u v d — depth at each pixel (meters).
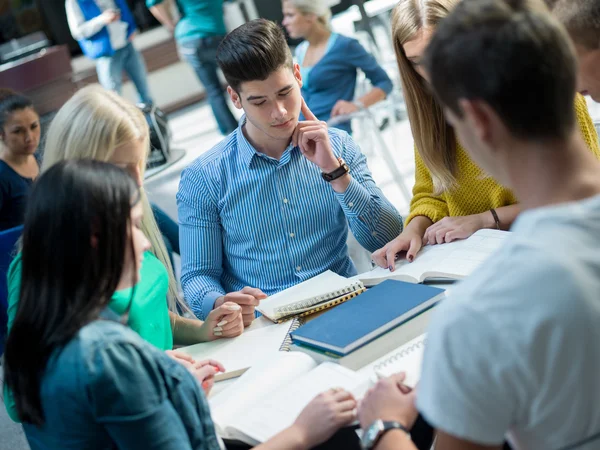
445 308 0.80
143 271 1.59
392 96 4.81
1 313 2.59
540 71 0.78
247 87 1.88
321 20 3.74
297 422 1.17
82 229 1.06
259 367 1.47
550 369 0.76
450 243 1.85
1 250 2.46
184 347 1.72
